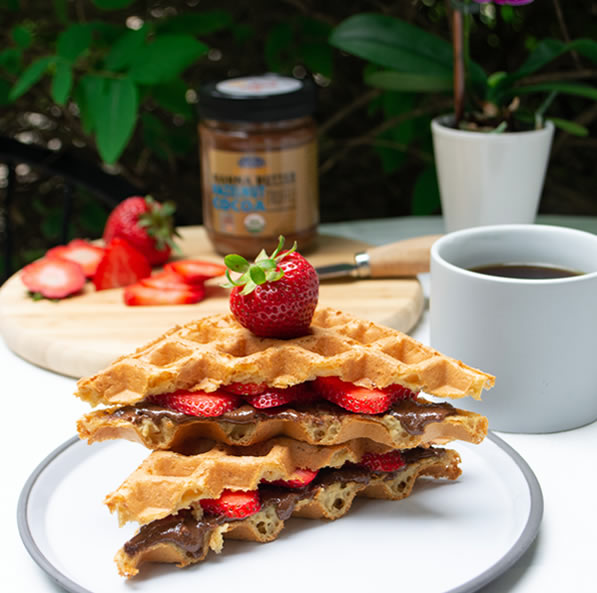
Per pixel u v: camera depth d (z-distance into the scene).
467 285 0.68
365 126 1.09
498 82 0.87
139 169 1.11
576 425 0.69
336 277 0.84
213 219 0.88
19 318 0.79
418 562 0.60
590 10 0.99
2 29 1.05
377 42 0.89
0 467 0.67
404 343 0.64
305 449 0.63
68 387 0.75
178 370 0.62
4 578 0.60
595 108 1.01
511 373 0.68
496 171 0.84
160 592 0.59
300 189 0.87
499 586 0.59
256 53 1.08
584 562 0.61
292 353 0.62
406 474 0.64
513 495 0.63
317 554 0.61
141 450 0.67
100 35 0.97
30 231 1.13
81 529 0.62
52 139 1.11
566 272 0.72
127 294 0.81
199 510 0.60
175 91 0.99
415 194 1.00
